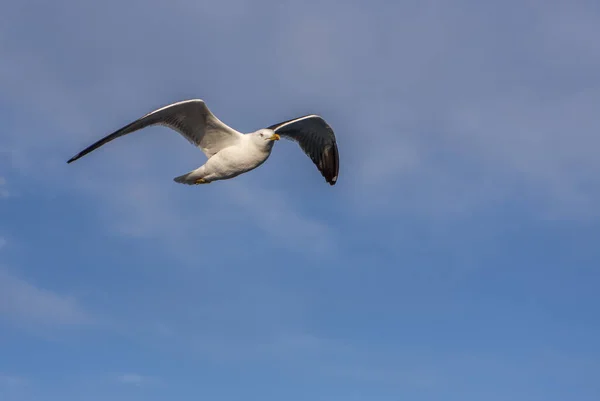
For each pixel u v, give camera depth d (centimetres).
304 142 1329
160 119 1124
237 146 1141
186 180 1174
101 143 1082
